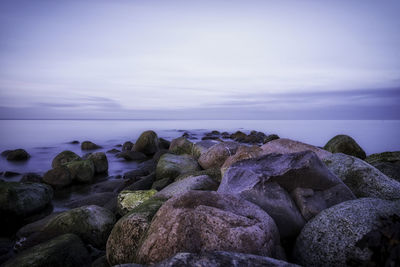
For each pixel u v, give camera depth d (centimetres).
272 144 922
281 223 397
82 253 473
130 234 385
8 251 585
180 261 237
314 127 6181
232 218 317
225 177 488
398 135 3716
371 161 936
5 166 1731
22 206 789
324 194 441
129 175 1293
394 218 296
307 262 335
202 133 4594
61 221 562
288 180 443
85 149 2558
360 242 283
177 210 328
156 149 2162
